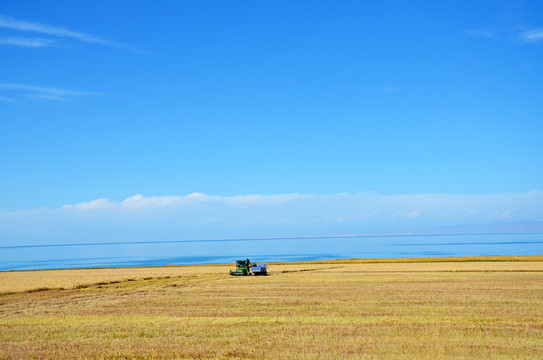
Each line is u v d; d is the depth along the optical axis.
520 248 199.75
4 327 20.61
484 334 17.75
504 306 26.02
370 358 14.02
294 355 14.65
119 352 15.42
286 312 24.48
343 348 15.43
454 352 14.77
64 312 25.95
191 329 19.36
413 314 23.31
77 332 19.05
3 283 48.16
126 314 24.67
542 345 15.79
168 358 14.70
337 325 20.00
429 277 48.94
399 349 15.15
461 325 19.83
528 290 34.56
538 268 62.78
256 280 49.12
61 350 15.88
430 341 16.42
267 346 16.00
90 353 15.37
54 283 47.78
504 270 59.91
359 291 34.78
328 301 28.83
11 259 191.75
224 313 24.38
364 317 22.52
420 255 144.38
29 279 55.84
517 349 15.20
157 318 22.89
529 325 19.81
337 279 47.84
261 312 24.59
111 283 50.94
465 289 35.53
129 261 151.38
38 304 30.53
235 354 15.02
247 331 18.78
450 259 93.19
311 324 20.42
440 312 23.88
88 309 27.00
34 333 18.97
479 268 64.06
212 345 16.31
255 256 172.62
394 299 29.44
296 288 38.00
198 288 39.78
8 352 15.68
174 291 37.28
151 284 47.72
